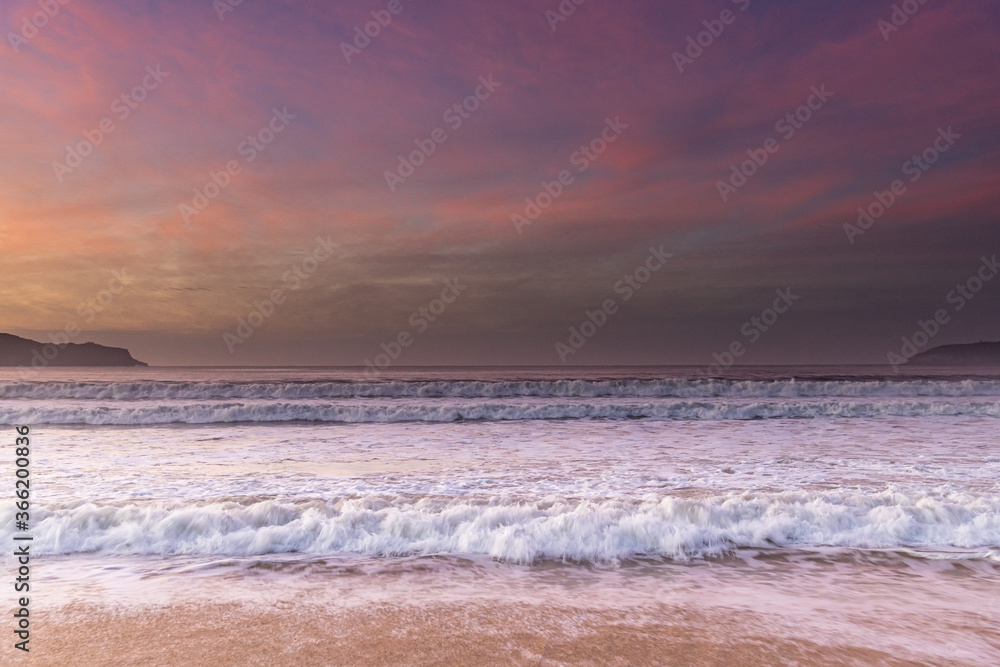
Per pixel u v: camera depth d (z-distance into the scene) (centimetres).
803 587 416
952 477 822
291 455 1039
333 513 567
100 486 746
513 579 432
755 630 334
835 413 1806
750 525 543
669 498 592
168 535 511
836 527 550
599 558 484
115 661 290
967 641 319
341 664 288
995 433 1361
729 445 1179
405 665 287
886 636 326
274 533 509
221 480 795
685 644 314
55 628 330
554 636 325
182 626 336
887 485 763
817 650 307
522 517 557
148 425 1539
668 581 429
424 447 1148
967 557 486
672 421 1647
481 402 2030
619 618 353
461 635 325
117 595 387
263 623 341
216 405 1709
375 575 437
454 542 509
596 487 750
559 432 1405
